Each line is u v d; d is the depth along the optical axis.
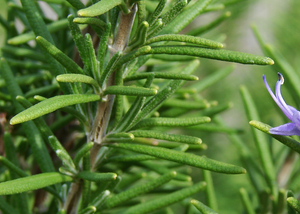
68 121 0.28
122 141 0.23
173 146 0.29
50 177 0.23
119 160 0.24
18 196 0.26
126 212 0.24
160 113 0.29
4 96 0.28
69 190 0.24
